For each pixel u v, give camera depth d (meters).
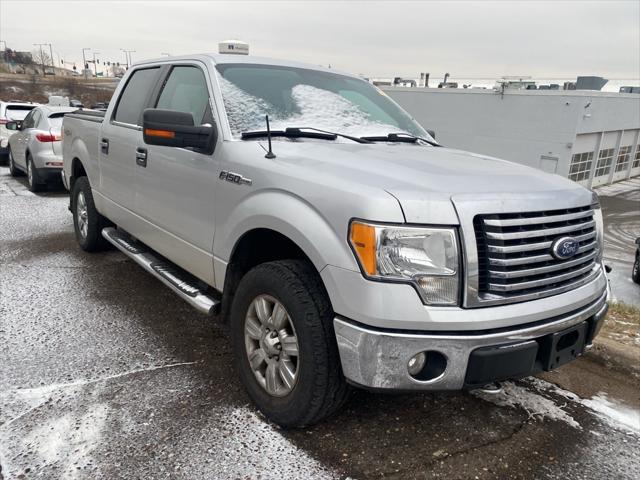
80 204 5.50
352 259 2.15
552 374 3.51
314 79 3.80
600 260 2.80
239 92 3.28
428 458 2.52
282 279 2.48
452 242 2.11
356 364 2.19
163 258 4.05
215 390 3.00
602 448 2.71
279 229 2.48
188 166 3.23
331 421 2.76
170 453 2.44
